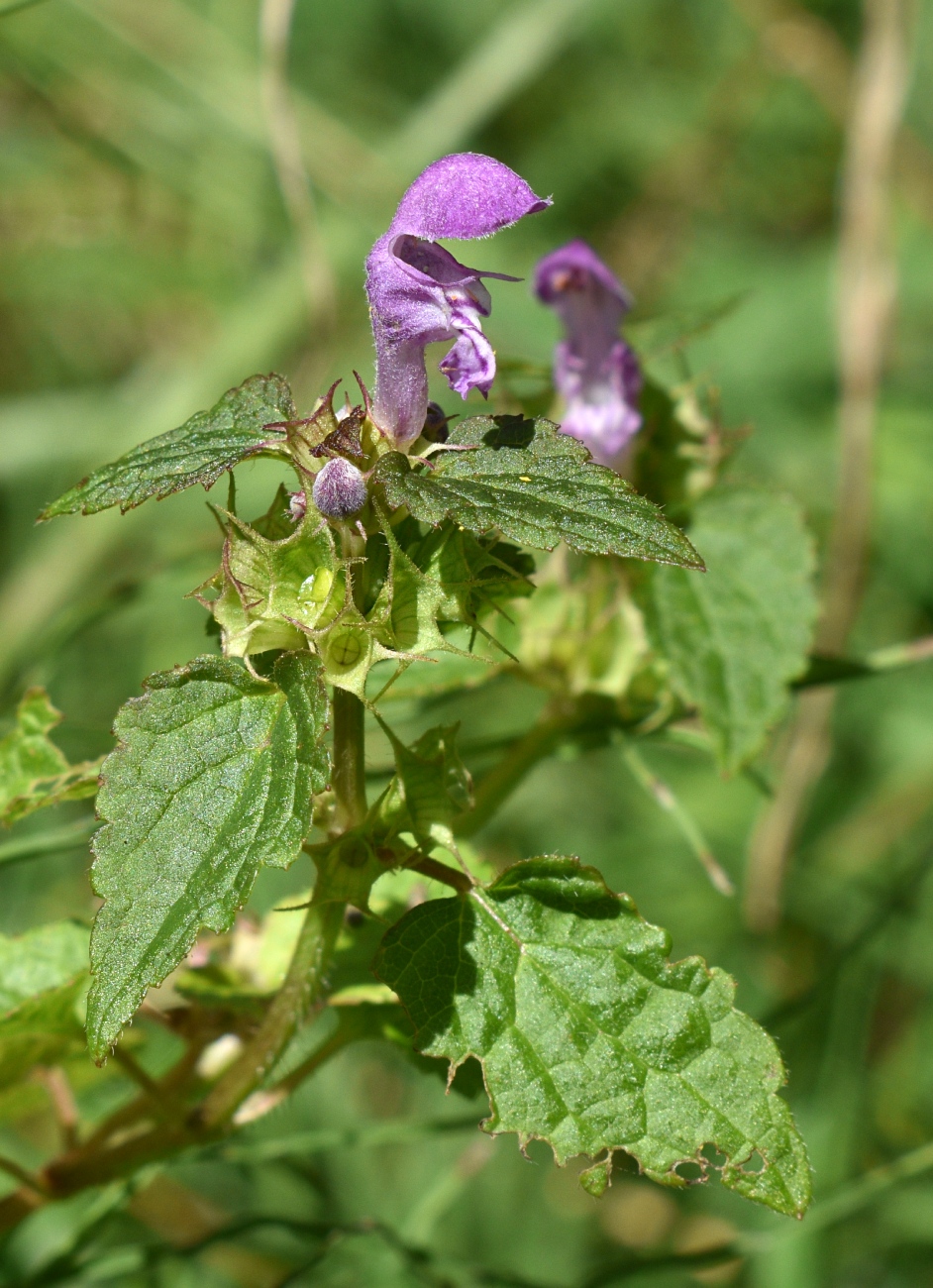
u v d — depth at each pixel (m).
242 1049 0.36
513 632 0.39
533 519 0.30
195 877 0.30
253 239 0.66
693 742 0.40
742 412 0.65
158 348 0.66
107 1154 0.36
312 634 0.31
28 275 0.63
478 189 0.32
